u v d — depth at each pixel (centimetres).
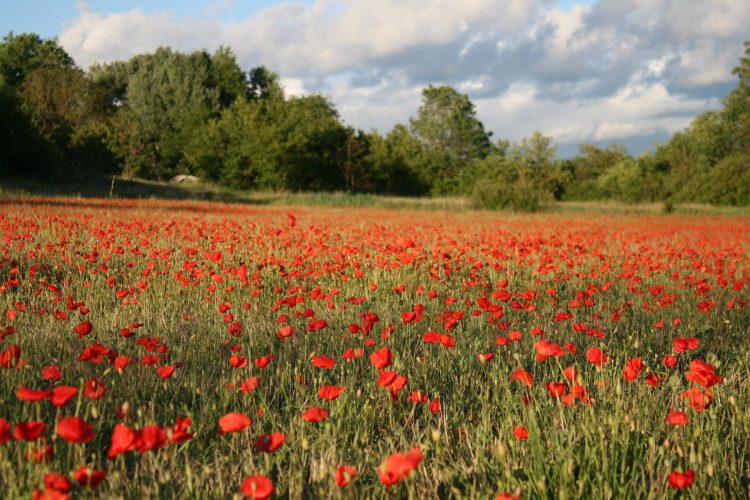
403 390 389
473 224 2022
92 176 3969
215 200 3609
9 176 3288
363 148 5847
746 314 657
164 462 280
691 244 1424
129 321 527
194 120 5934
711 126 5947
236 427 225
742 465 304
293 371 411
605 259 989
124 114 5222
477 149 7456
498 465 290
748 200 4272
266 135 4744
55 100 4962
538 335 515
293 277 742
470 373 430
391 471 194
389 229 1504
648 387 378
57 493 185
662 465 291
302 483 279
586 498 262
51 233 1028
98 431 314
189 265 662
